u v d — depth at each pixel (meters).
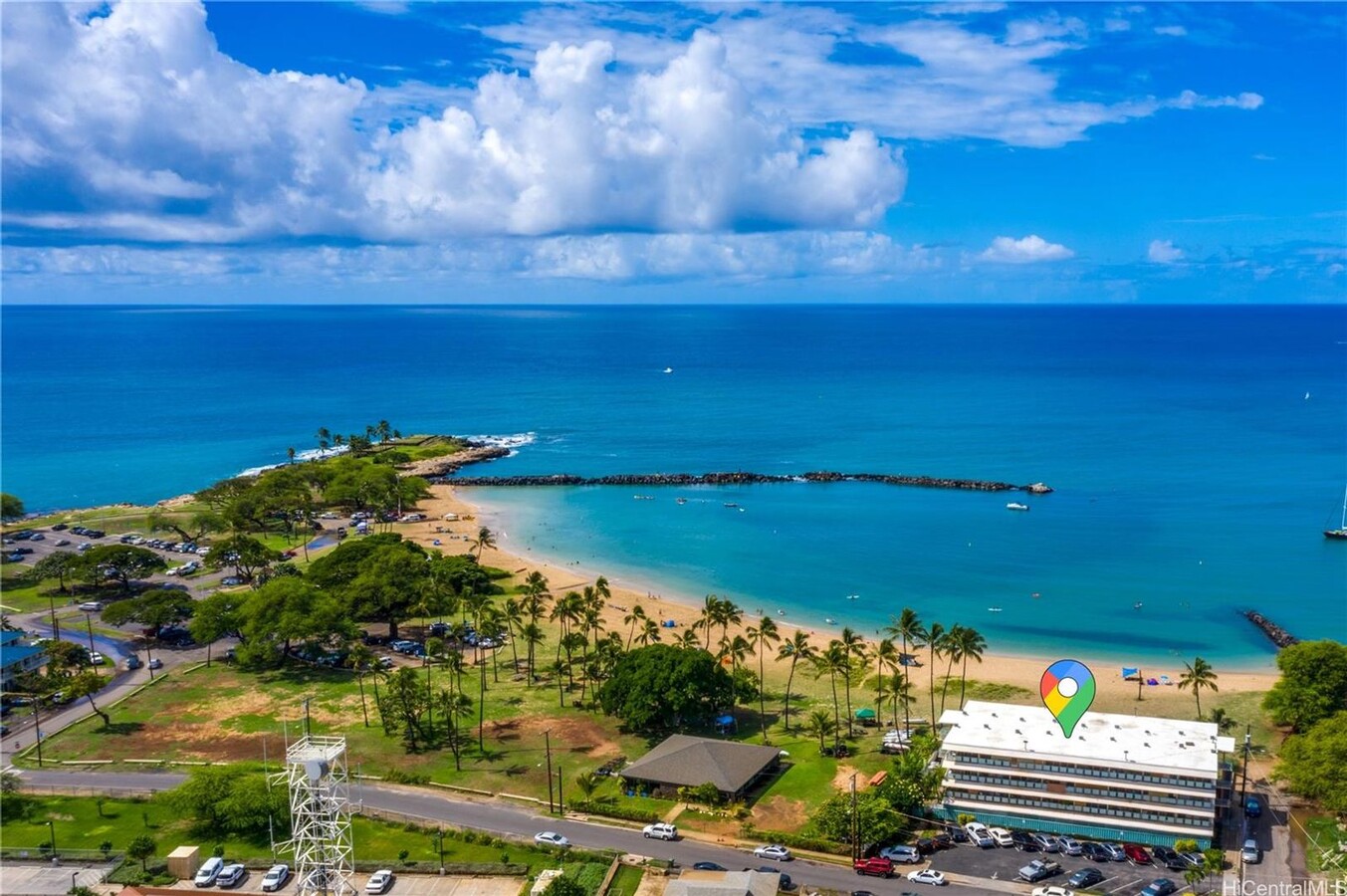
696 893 107.31
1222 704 173.38
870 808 125.06
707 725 164.50
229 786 130.75
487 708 172.62
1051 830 128.75
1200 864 118.69
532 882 114.69
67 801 137.25
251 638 190.00
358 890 115.19
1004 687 181.88
